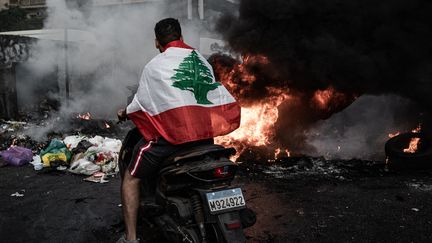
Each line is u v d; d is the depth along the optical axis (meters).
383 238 3.08
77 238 3.17
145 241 3.10
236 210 2.54
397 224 3.31
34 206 3.87
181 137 2.56
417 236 3.10
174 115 2.56
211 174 2.54
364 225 3.31
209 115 2.65
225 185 2.65
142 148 2.69
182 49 2.77
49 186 4.48
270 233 3.19
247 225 2.65
